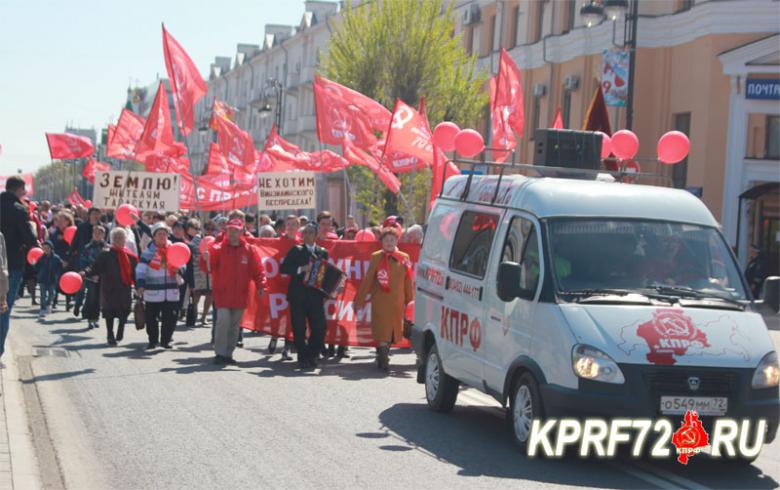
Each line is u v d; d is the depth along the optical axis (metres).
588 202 9.67
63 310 23.03
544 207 9.63
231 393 12.12
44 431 9.60
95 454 8.71
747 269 29.00
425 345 11.91
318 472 8.22
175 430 9.78
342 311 16.11
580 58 35.75
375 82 34.78
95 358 14.98
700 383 8.44
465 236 11.09
